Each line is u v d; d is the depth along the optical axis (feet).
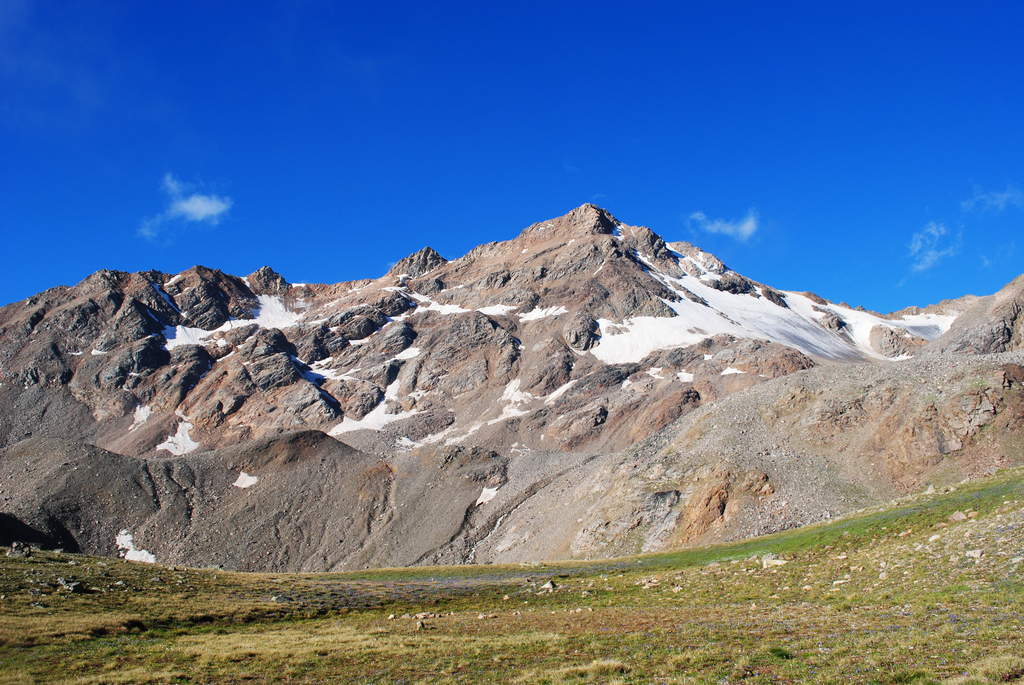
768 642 96.17
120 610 163.43
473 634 130.52
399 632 140.56
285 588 216.74
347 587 225.15
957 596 106.73
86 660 116.47
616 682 82.33
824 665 81.15
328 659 112.98
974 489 207.31
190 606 173.17
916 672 73.20
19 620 141.59
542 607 174.29
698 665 87.30
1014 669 67.87
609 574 231.09
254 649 122.52
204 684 99.81
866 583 131.95
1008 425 334.03
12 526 501.15
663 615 133.49
